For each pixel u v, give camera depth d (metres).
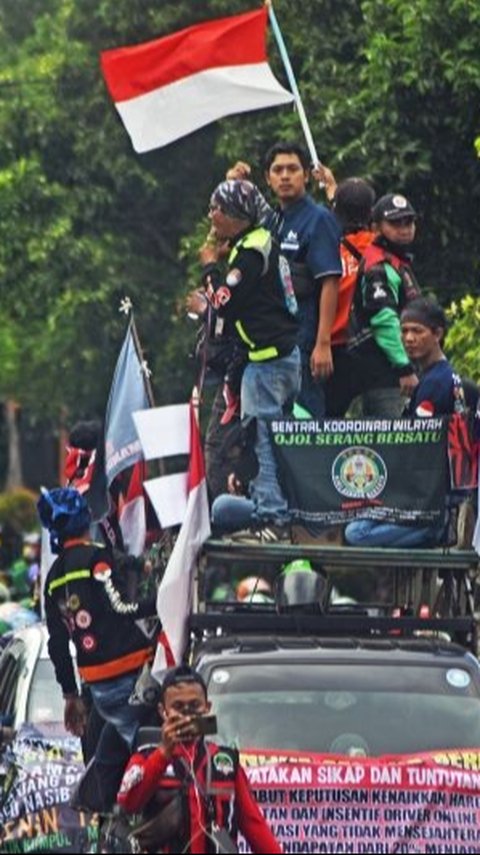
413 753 21.75
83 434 27.48
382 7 41.31
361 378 25.97
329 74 43.72
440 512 23.34
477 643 23.66
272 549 23.11
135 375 26.84
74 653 25.56
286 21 44.44
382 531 23.30
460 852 21.41
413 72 39.38
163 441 23.39
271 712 22.02
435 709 22.14
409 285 26.22
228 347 25.03
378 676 22.38
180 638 22.66
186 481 23.52
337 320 25.78
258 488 23.39
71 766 25.17
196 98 31.39
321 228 25.41
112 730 22.70
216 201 24.31
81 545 22.95
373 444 23.38
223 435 25.08
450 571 23.72
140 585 24.89
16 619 39.03
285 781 21.42
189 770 19.72
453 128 40.09
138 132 31.36
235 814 19.83
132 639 22.80
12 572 51.75
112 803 22.69
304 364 25.59
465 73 39.16
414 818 21.45
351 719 22.02
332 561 23.20
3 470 104.62
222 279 25.06
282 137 42.84
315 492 23.36
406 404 25.66
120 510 26.39
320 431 23.38
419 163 39.94
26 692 28.27
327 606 23.83
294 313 24.56
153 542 26.31
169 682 19.69
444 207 40.50
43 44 62.66
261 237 24.23
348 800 21.45
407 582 25.47
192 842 19.59
